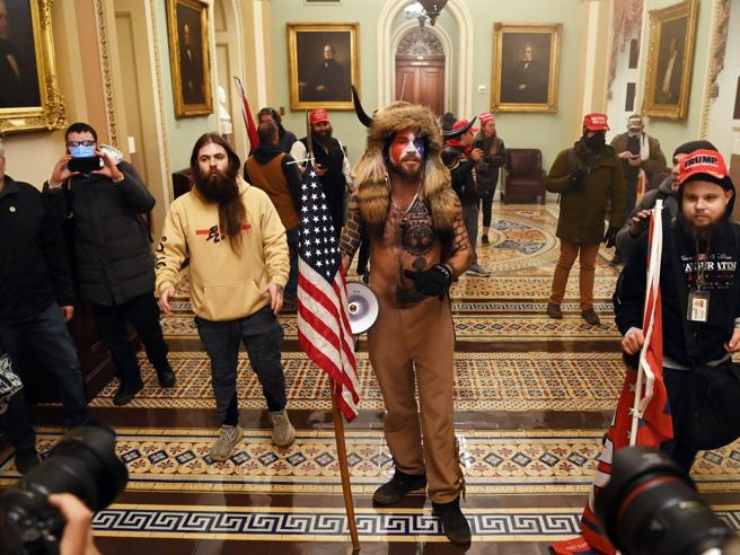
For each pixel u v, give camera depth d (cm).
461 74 1143
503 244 797
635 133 671
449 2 1111
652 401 202
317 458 321
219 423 359
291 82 1139
